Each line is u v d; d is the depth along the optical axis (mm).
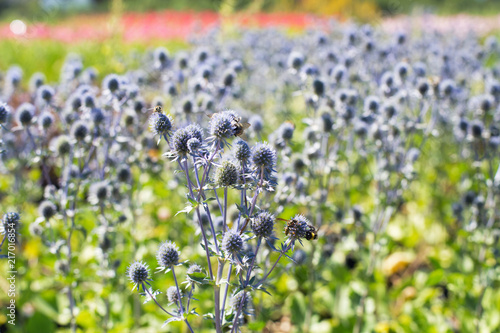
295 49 1310
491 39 1193
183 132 541
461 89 1011
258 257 667
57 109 759
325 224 800
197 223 699
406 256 945
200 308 738
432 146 1090
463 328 767
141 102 775
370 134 788
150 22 2641
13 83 917
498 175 745
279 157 714
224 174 529
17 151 853
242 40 1498
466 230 761
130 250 756
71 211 679
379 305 813
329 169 736
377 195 781
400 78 854
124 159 777
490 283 744
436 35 1482
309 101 803
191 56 1204
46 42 1963
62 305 768
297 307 789
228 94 904
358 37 1053
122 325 705
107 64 1270
